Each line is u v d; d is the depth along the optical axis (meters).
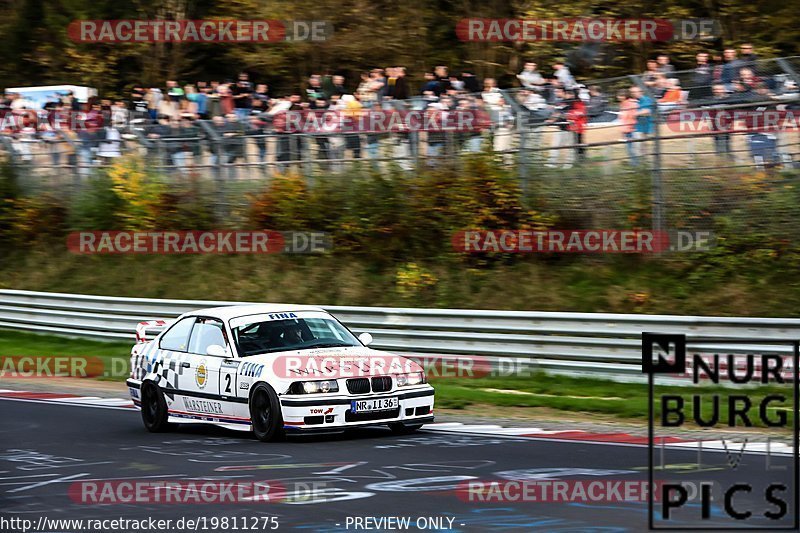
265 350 38.34
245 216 77.44
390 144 72.12
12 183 90.81
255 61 111.19
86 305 71.75
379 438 36.97
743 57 58.41
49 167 89.19
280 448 34.69
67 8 128.00
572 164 64.69
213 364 38.66
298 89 113.06
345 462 31.56
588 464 30.81
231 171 78.94
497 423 41.44
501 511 24.36
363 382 36.41
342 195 74.00
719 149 58.59
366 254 72.00
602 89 62.47
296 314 40.91
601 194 63.44
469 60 105.69
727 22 96.38
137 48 120.12
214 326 40.09
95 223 84.06
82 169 87.25
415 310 57.62
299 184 75.69
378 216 72.00
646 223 61.84
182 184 80.94
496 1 109.69
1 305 77.25
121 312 69.88
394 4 111.56
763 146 57.25
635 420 41.88
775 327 46.31
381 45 109.19
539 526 22.83
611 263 62.56
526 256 66.00
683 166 60.22
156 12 120.44
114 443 37.34
